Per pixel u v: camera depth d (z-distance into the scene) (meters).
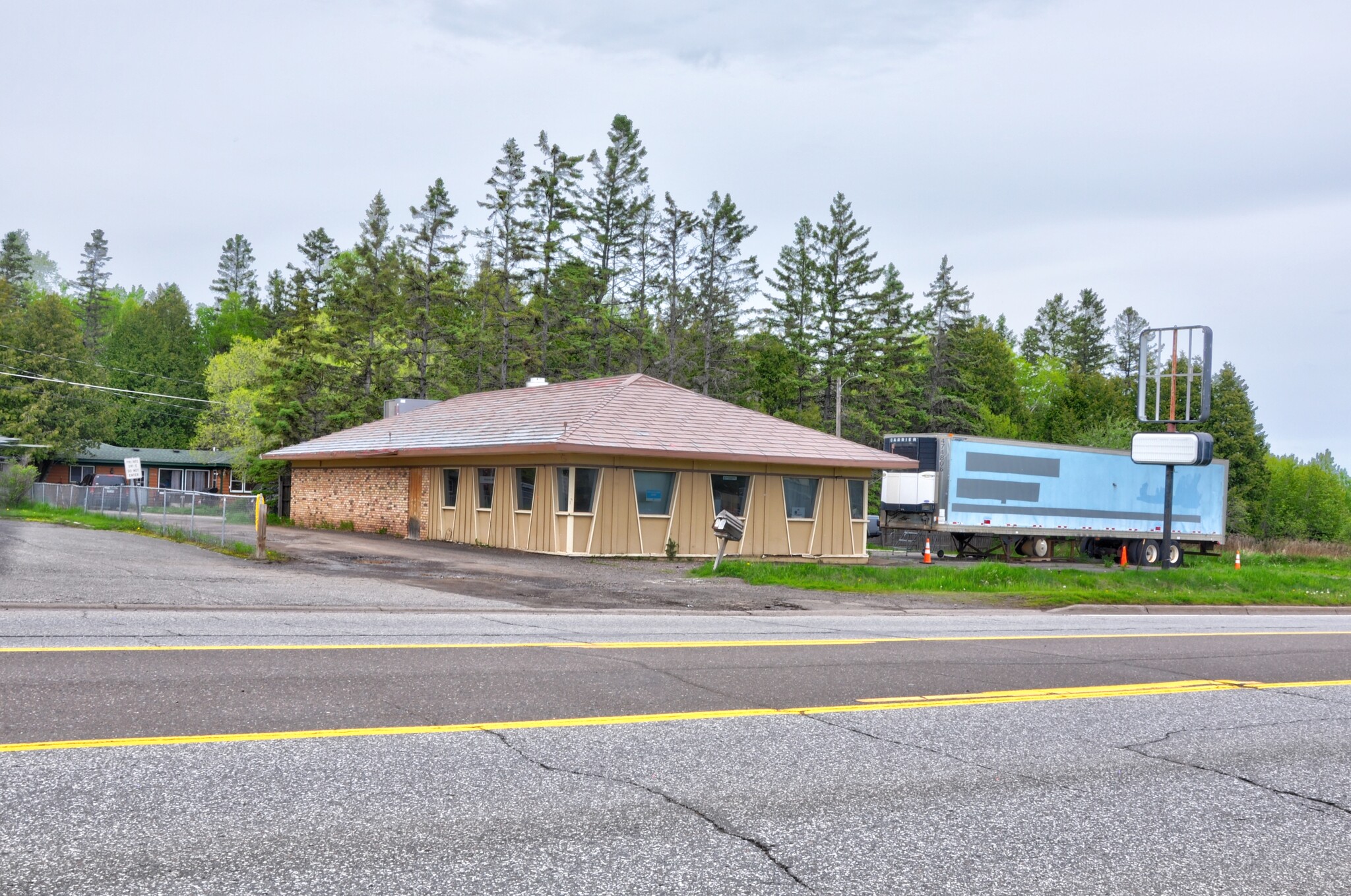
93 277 95.50
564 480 25.70
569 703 7.69
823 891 4.29
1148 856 4.92
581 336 62.50
